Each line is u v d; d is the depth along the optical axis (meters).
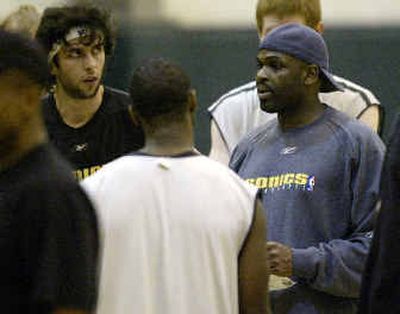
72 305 7.16
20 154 7.34
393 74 18.86
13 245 7.12
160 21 19.58
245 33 19.33
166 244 8.82
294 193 10.93
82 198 7.39
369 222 10.82
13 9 17.88
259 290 9.15
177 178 8.96
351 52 18.97
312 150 11.02
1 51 7.34
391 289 9.71
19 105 7.34
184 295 8.80
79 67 12.04
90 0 14.35
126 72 19.22
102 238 8.76
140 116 9.22
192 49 19.42
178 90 9.10
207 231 8.86
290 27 11.20
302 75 11.05
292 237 10.88
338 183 10.90
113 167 9.10
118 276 8.83
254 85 12.97
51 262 7.10
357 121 11.21
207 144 19.09
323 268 10.65
